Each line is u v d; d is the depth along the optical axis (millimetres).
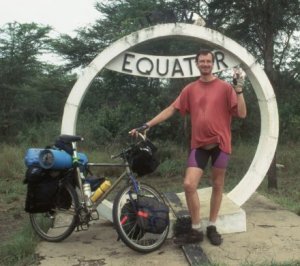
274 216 6551
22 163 12805
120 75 14938
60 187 5324
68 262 4883
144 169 5242
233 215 5734
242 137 16906
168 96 14422
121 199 5031
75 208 5289
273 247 5223
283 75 17500
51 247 5363
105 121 16469
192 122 5250
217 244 5266
